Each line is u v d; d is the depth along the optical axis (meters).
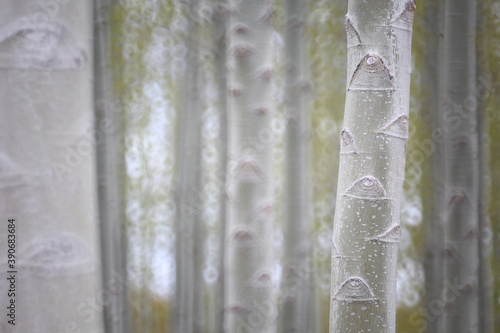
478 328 1.71
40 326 0.49
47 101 0.48
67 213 0.50
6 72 0.46
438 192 1.75
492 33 1.69
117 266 1.84
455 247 1.64
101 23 1.77
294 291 1.88
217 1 1.87
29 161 0.47
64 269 0.50
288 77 1.84
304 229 1.87
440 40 1.71
